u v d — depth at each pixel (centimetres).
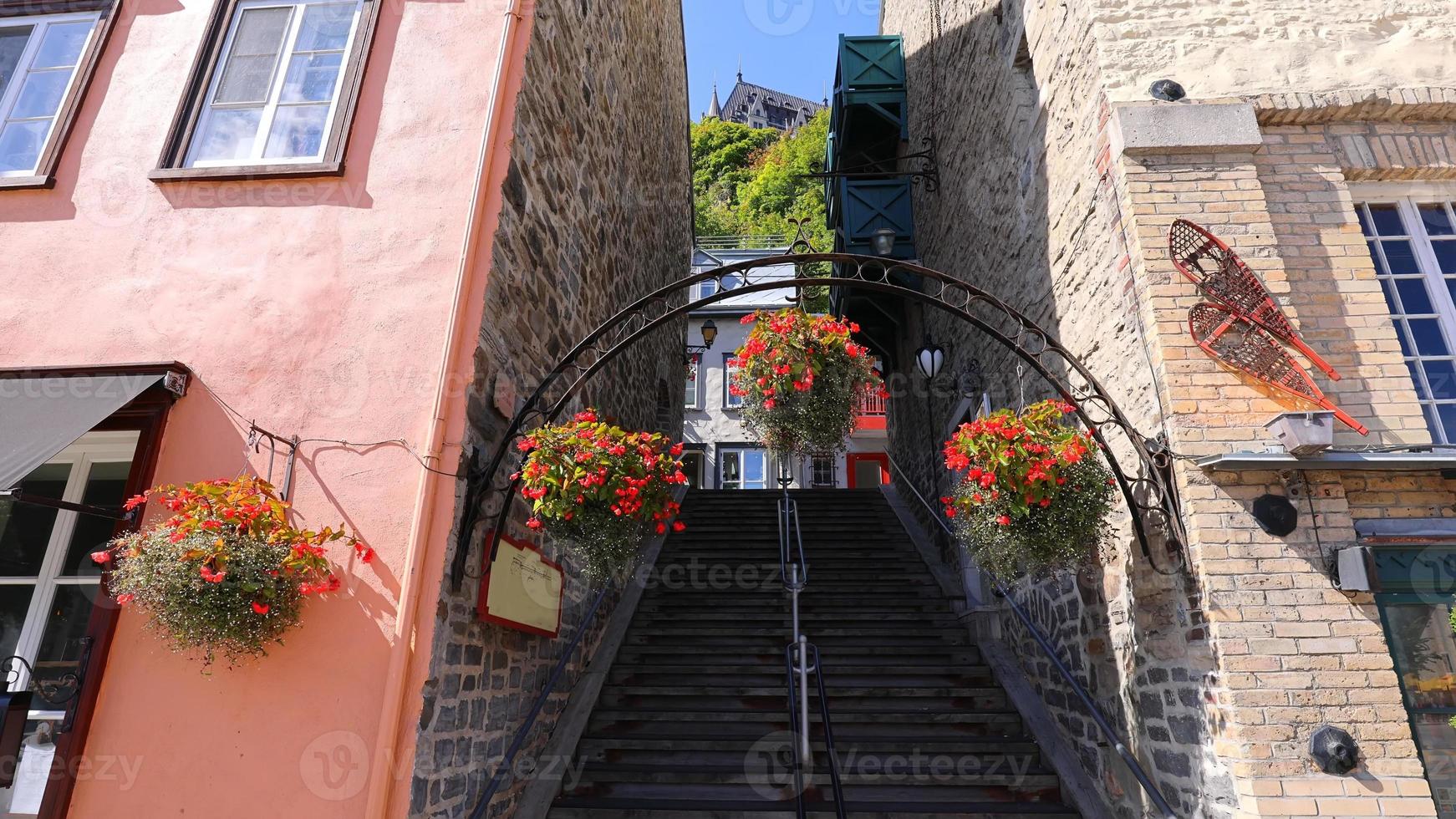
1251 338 364
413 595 329
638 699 543
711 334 934
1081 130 457
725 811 418
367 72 430
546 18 482
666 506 382
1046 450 360
